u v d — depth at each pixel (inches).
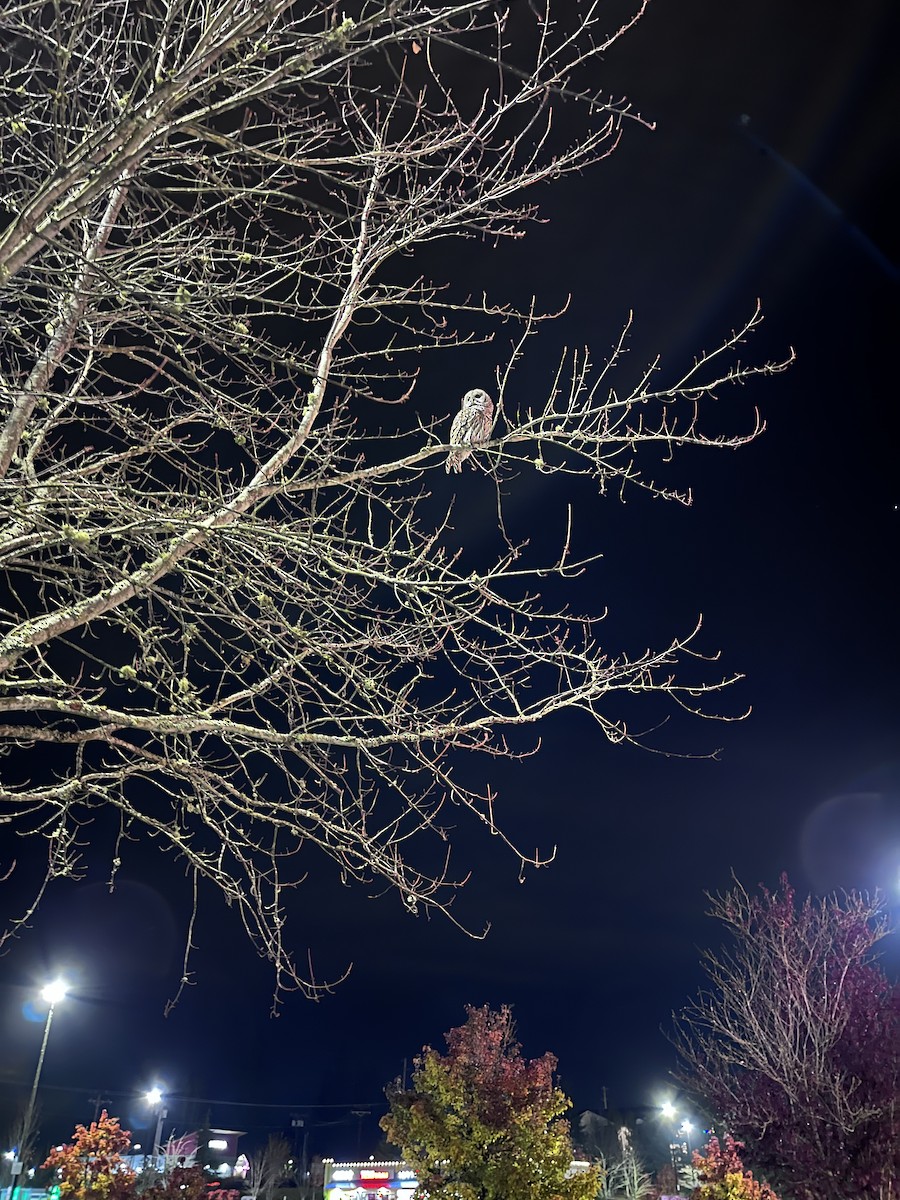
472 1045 632.4
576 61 213.6
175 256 213.2
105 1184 637.3
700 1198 655.8
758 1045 574.9
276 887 232.7
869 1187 499.2
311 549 197.8
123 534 193.3
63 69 148.6
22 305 221.5
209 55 142.6
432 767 206.2
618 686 215.2
